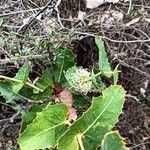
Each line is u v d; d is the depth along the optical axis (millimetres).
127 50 523
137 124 499
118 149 197
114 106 279
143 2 560
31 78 493
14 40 463
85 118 275
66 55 436
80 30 523
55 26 523
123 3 558
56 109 294
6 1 561
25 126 391
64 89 377
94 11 555
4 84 420
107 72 362
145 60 520
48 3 519
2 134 486
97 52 514
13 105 474
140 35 533
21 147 293
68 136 279
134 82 516
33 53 452
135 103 506
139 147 491
